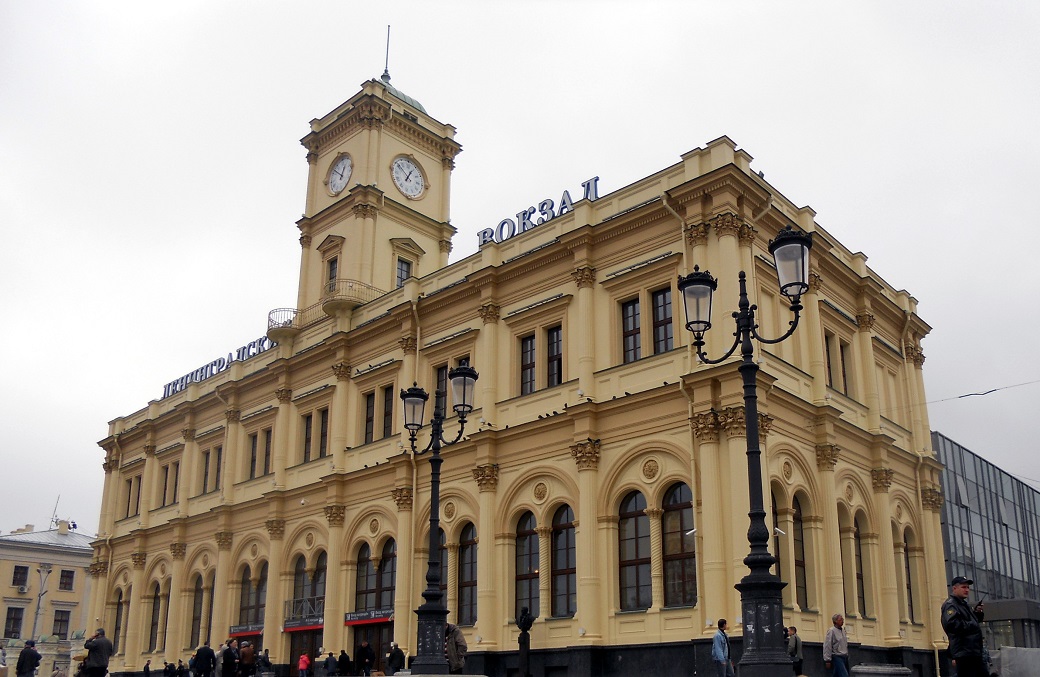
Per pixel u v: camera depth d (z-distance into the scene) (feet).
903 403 134.82
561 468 111.04
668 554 100.01
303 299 166.30
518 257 121.70
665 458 101.91
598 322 112.57
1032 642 155.84
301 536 145.69
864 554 114.52
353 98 167.73
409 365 133.18
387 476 132.36
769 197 106.63
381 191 161.58
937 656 119.55
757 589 46.47
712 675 90.22
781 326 108.47
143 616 176.65
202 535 166.81
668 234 107.96
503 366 122.01
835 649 82.84
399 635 122.21
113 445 201.57
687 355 101.86
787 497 99.40
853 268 126.41
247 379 163.22
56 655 254.27
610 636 101.55
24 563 295.48
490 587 113.80
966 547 171.83
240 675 114.83
